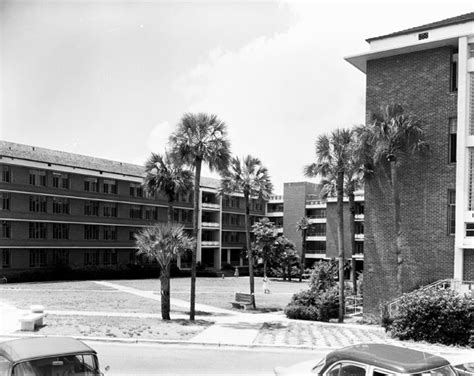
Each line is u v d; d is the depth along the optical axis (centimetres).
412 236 2348
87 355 783
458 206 2200
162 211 6681
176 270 6569
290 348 1694
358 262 6781
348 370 718
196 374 1279
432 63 2370
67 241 5500
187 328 2092
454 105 2297
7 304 2986
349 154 2605
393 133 2311
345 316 2747
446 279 2150
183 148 2491
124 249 6250
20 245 5034
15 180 4978
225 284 5484
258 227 6481
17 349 771
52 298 3397
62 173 5475
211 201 7600
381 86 2502
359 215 6881
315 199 7719
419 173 2356
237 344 1723
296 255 6656
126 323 2197
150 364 1402
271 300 3809
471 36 2223
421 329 1806
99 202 5894
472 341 1714
